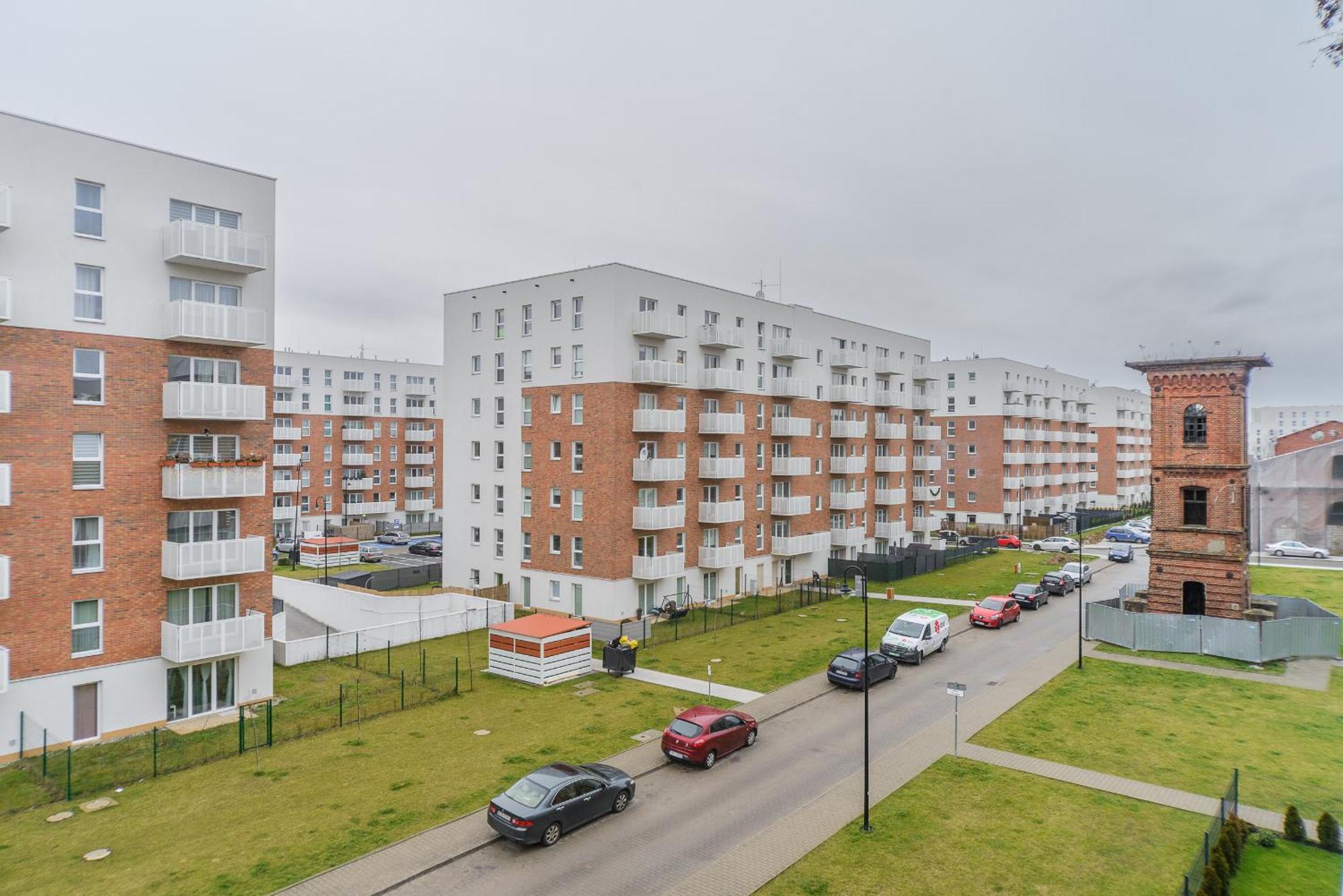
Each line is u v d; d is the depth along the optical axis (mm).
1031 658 31672
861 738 22500
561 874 14961
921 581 50500
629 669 28547
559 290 38062
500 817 15883
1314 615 35781
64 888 14109
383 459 78625
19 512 19953
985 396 75375
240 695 24078
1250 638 31047
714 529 41750
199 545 22031
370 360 77438
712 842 16312
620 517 36094
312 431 72688
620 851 15898
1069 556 61562
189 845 15742
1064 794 18719
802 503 46094
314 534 70500
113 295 21422
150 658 22188
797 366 47844
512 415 40469
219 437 23406
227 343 23094
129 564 21781
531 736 22078
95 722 21375
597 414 36312
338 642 30719
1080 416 91062
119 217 21516
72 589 20828
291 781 18891
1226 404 34094
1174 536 35281
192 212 22938
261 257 23172
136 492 21891
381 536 69688
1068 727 23438
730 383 40531
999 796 18594
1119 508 97750
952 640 34938
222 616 23625
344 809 17406
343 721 23094
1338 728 23406
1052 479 85250
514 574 40500
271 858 15289
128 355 21703
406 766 19859
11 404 19641
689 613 38938
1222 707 25391
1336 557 56469
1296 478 57250
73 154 20734
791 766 20453
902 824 17141
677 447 38844
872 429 55125
